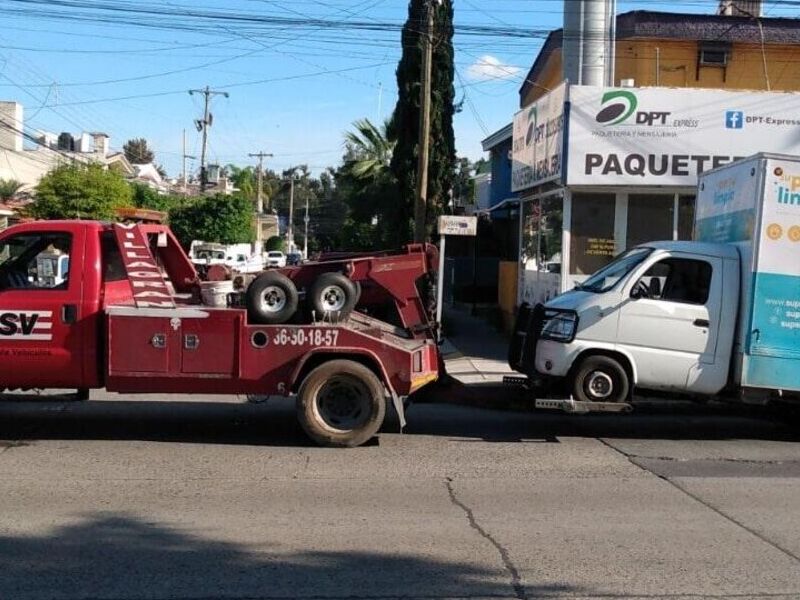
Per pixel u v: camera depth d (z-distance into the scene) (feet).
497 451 29.01
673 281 31.17
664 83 79.61
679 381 30.94
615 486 24.41
